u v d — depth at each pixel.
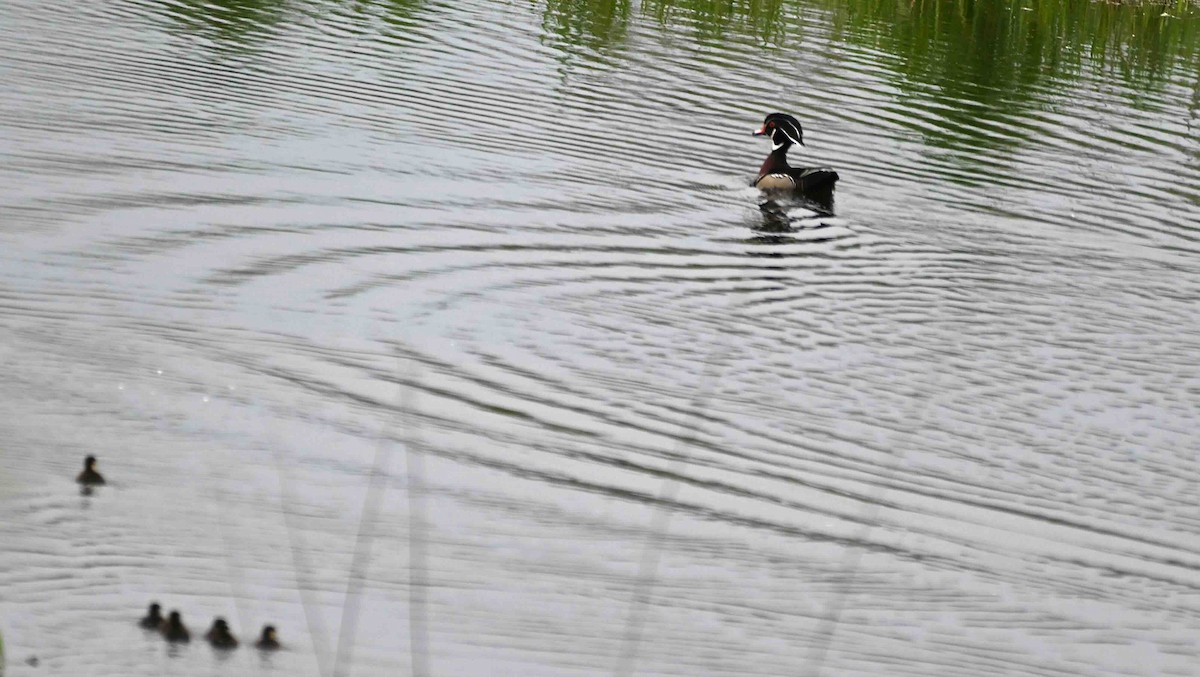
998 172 29.22
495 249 22.92
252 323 19.05
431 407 17.23
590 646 12.05
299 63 31.97
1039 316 22.56
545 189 25.89
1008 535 15.67
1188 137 32.12
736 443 17.23
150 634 11.48
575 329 20.27
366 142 27.19
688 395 18.50
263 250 21.70
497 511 14.61
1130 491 17.06
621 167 27.52
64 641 11.27
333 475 14.99
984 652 12.95
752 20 39.16
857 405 18.80
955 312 22.42
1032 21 40.75
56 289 19.36
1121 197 28.38
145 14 34.66
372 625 12.02
